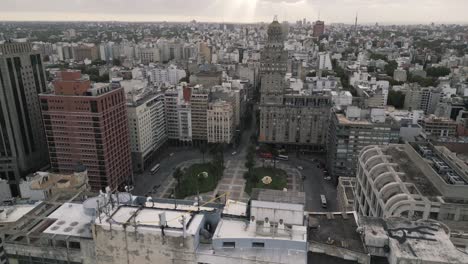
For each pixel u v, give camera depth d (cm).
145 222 6825
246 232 6831
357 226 7856
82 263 7388
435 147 14588
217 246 6575
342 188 18188
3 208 11419
